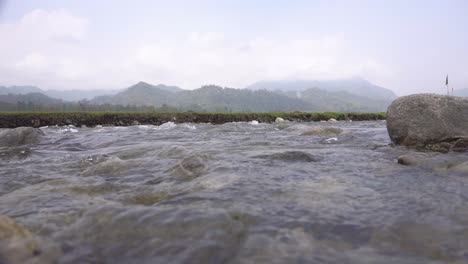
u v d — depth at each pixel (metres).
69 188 3.83
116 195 3.62
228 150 6.95
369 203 3.12
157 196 3.52
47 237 2.29
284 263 1.90
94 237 2.29
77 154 7.55
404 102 8.00
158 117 27.91
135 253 2.04
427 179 4.14
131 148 7.76
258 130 15.40
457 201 3.15
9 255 1.80
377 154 6.52
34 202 3.30
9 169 5.49
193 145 8.38
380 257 2.01
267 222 2.59
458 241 2.23
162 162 5.58
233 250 2.06
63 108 115.06
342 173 4.58
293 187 3.74
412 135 7.48
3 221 2.11
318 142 9.12
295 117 33.00
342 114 35.69
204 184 3.89
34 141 10.56
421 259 1.98
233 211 2.82
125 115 26.94
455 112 7.29
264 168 4.88
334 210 2.91
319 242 2.23
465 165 4.63
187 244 2.13
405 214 2.78
